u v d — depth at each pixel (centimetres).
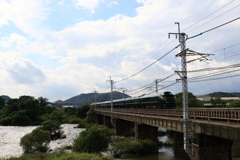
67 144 5653
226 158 3131
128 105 7675
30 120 12231
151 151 4641
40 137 4422
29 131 8744
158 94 5528
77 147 4156
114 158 4225
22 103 13225
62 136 6894
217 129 2795
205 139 3092
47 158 3491
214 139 3106
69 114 15788
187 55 3103
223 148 3139
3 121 11538
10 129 9538
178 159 4106
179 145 5331
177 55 3197
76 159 3105
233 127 2348
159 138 6575
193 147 3250
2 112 13838
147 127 5481
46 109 17300
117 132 7825
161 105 5297
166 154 4500
